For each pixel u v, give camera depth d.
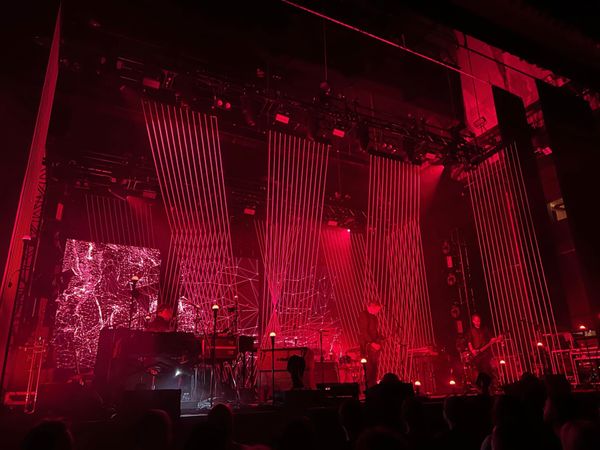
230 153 12.52
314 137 10.58
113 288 11.57
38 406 5.14
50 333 9.51
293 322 13.24
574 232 9.30
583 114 10.61
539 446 2.13
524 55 6.91
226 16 9.95
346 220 13.79
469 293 12.48
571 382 9.02
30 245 9.09
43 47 5.42
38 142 5.99
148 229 12.23
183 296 12.16
